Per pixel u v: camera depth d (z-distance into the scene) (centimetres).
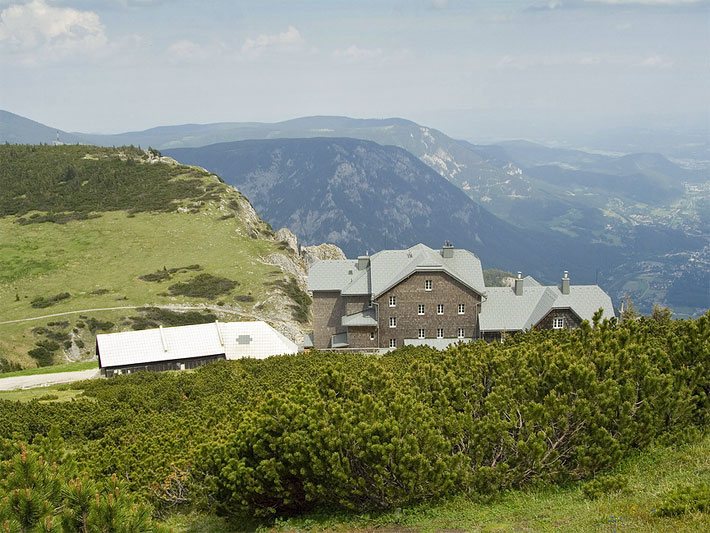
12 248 14525
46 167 18812
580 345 2581
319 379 2438
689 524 1628
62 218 16012
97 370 8325
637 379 2352
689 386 2436
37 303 12269
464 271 7494
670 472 2108
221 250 14662
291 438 2141
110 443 3234
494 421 2214
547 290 7425
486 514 2034
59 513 1441
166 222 15850
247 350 8406
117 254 14350
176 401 4797
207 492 2481
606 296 7144
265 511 2302
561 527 1784
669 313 6216
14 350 10600
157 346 8175
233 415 3238
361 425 2120
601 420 2222
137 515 1477
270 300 12550
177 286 12875
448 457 2139
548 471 2202
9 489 1448
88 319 11556
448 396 2456
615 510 1814
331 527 2128
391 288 7362
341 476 2088
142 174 18725
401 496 2119
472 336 7375
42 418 4184
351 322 7406
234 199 17525
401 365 4350
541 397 2370
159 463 2730
